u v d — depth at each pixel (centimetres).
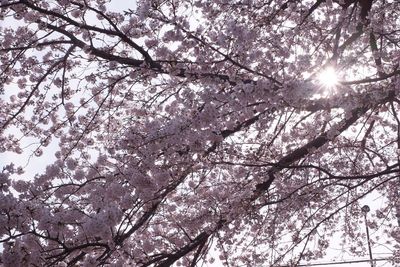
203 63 555
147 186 541
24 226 398
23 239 405
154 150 545
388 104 730
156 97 710
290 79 551
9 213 391
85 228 405
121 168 568
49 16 712
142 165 559
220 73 580
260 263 786
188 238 721
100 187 557
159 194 621
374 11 671
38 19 707
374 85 556
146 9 540
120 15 717
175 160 592
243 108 572
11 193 397
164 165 567
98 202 546
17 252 379
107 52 696
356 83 536
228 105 586
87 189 612
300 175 758
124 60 673
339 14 744
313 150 687
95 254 559
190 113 568
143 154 554
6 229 389
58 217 410
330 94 565
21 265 385
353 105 554
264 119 624
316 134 805
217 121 591
